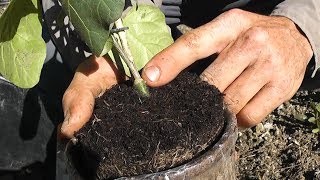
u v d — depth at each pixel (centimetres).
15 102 51
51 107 51
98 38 29
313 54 44
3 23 30
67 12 29
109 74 38
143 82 36
